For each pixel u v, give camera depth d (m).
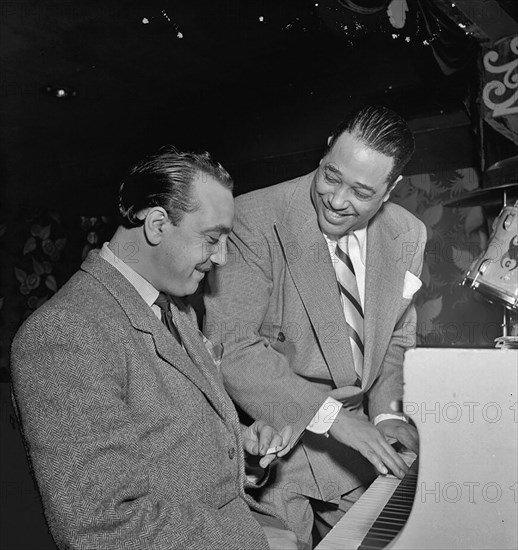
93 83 3.11
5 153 4.00
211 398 1.14
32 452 0.94
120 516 0.90
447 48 2.15
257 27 2.54
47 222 4.49
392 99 2.87
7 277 4.50
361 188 1.32
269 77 3.06
